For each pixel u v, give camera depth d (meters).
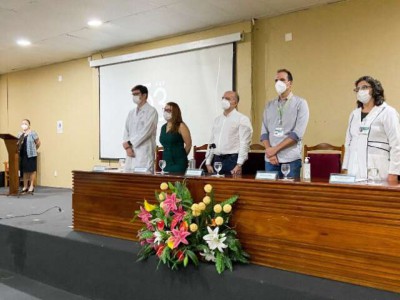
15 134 8.75
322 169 3.87
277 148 2.75
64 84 7.69
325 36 4.57
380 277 1.82
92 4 4.65
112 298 2.69
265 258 2.20
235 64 5.23
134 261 2.55
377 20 4.21
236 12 4.85
